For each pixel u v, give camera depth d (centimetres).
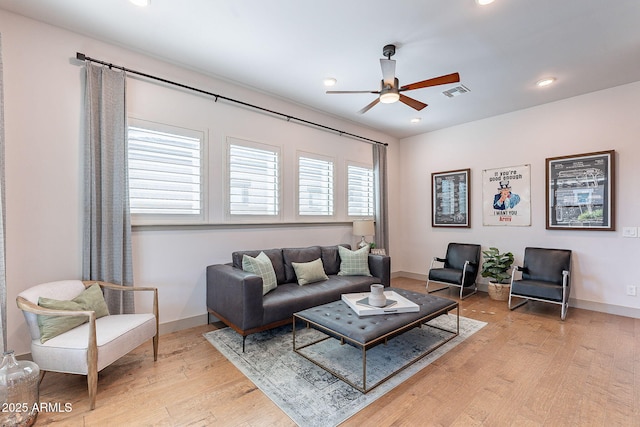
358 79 363
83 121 272
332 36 275
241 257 340
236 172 373
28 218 247
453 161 538
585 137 396
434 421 180
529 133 446
